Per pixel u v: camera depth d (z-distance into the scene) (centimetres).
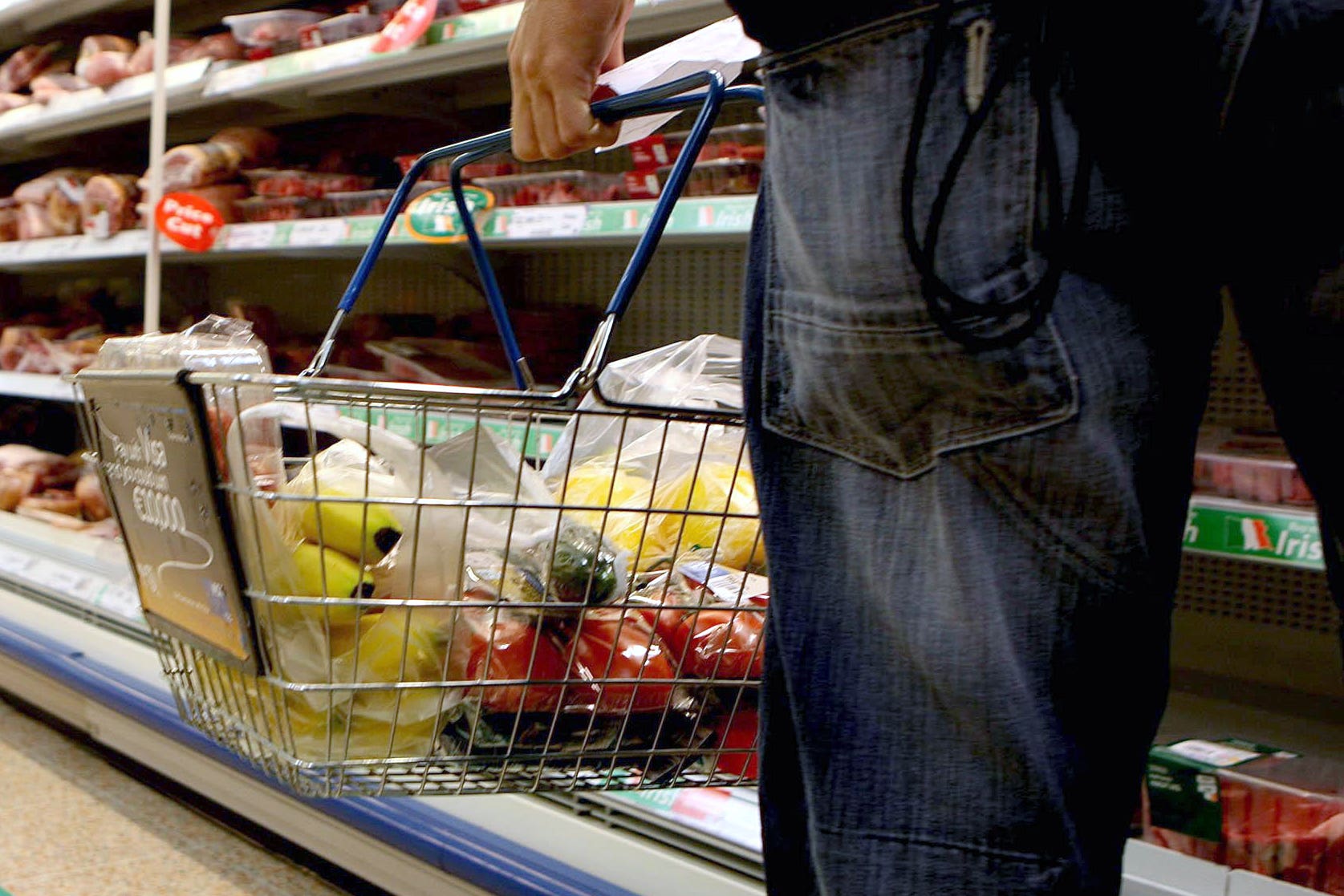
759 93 75
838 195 59
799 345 63
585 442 104
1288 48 53
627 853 133
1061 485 57
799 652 65
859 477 63
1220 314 63
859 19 58
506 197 213
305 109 272
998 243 56
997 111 55
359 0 271
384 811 156
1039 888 58
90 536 278
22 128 308
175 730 189
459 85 275
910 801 61
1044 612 58
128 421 79
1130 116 55
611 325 73
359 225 224
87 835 189
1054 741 58
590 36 76
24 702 260
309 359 275
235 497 73
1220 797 116
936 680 60
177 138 364
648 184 193
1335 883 109
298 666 74
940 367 57
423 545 76
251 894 169
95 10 328
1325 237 55
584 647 79
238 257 331
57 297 396
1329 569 60
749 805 129
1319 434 57
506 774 79
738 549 92
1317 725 143
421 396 70
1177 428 60
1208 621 170
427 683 74
